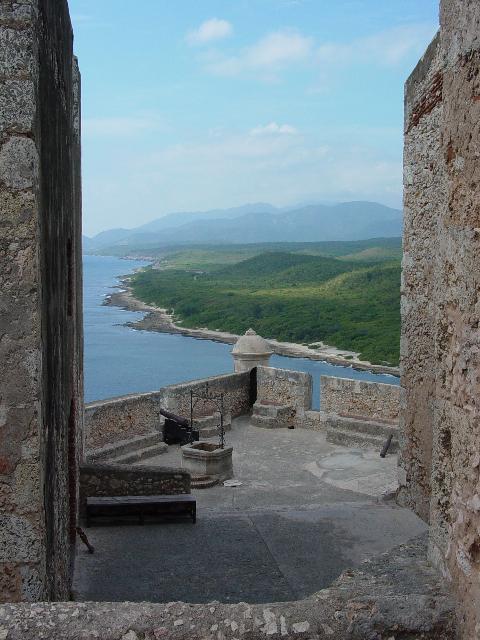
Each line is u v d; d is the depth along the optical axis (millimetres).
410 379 7477
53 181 4484
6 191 3686
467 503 3270
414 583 3508
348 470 12672
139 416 13680
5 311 3713
